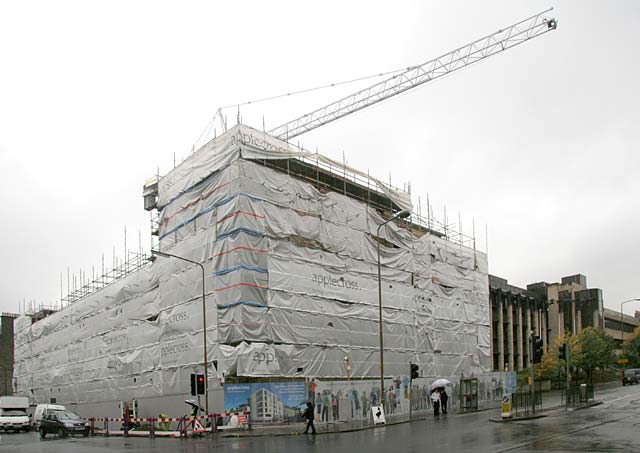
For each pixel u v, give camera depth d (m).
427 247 53.12
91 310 56.09
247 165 39.72
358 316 44.12
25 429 45.97
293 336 39.22
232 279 37.56
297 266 40.56
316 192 43.81
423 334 50.25
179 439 29.34
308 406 28.22
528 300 82.38
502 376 55.12
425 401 42.84
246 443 24.48
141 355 46.06
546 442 18.84
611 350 74.69
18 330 75.69
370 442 21.92
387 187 52.84
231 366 36.06
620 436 19.92
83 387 55.91
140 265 54.47
